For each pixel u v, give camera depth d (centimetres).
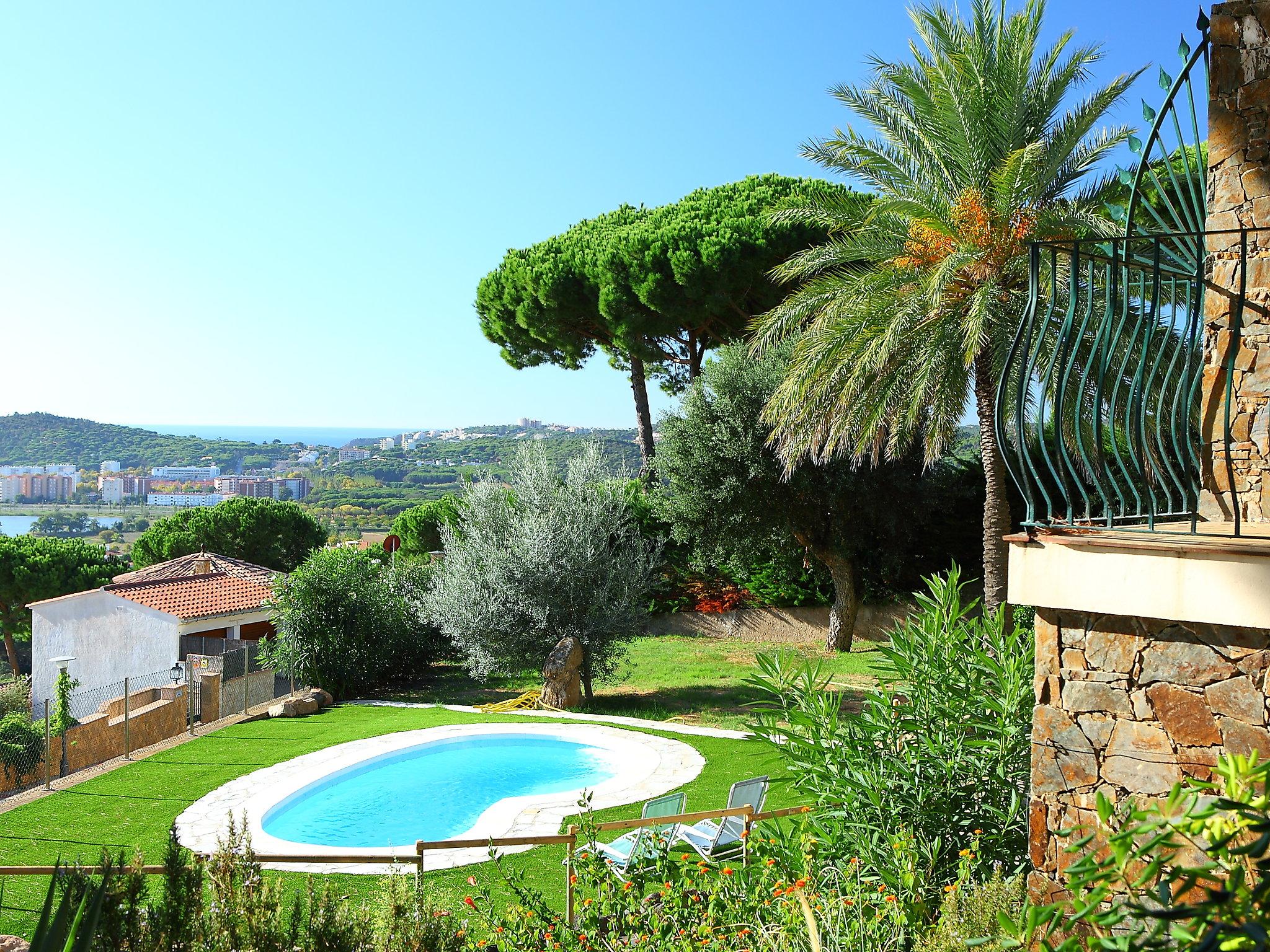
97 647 2422
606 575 1870
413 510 3244
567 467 1953
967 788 516
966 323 1270
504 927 525
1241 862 144
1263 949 108
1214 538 343
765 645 2348
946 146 1362
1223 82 436
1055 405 371
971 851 473
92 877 367
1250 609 301
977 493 2133
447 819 1166
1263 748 310
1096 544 339
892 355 1408
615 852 837
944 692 543
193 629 2406
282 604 1922
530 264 2642
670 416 2130
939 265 1259
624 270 2383
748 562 2162
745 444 1975
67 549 3181
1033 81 1312
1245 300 421
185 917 373
